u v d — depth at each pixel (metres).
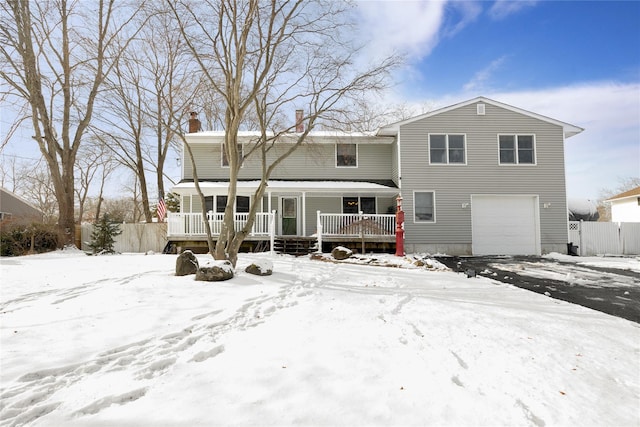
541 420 2.45
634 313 5.55
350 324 4.60
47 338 3.90
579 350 3.79
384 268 10.31
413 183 16.05
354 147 17.91
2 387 2.79
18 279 7.74
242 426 2.31
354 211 17.45
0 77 14.95
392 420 2.41
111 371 3.14
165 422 2.35
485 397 2.75
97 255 13.95
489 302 6.02
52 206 33.59
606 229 16.16
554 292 7.22
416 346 3.82
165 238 17.52
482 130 16.25
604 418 2.49
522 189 16.05
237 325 4.53
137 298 5.80
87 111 17.31
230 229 8.88
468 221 15.93
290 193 16.58
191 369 3.20
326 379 3.00
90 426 2.30
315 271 9.16
